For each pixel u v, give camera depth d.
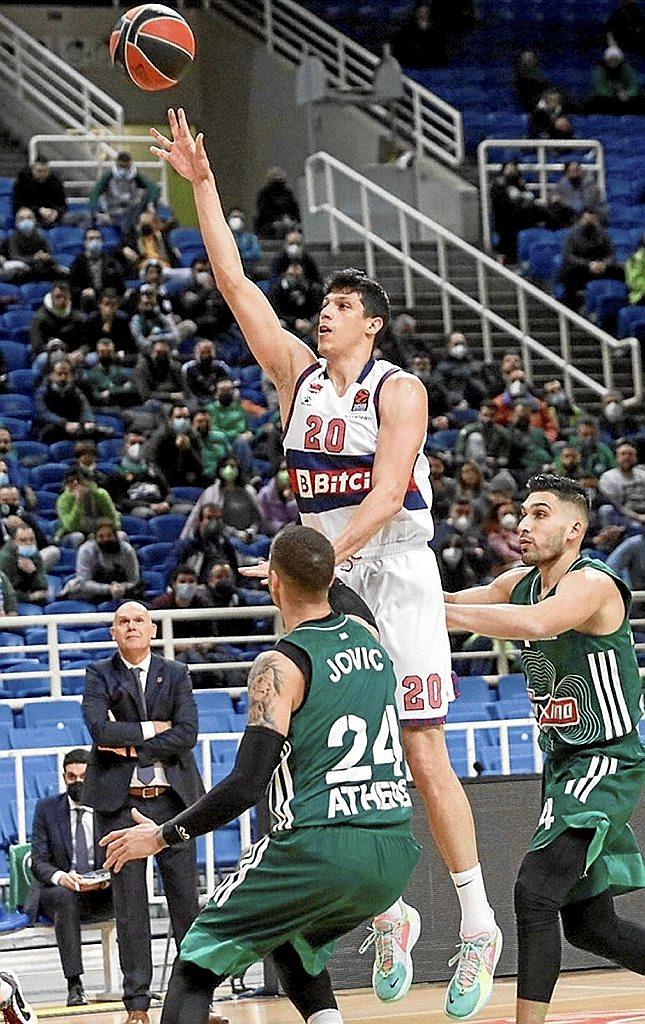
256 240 21.16
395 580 5.48
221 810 4.69
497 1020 7.18
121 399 17.81
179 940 8.32
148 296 18.44
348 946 8.74
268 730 4.70
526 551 5.92
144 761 8.41
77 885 8.88
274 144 26.05
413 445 5.36
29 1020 6.00
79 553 14.42
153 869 10.29
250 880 4.73
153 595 15.10
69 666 13.62
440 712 5.48
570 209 22.69
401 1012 7.68
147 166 23.19
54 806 9.23
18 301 19.44
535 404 18.47
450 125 24.89
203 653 13.53
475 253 20.83
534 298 22.09
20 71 24.48
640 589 14.81
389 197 21.27
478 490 16.11
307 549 4.93
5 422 17.66
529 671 5.93
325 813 4.73
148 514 16.17
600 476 17.55
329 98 23.78
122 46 6.16
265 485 16.72
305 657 4.80
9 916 9.71
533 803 8.99
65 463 17.08
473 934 5.51
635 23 26.95
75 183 23.11
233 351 19.52
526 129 25.77
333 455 5.48
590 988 8.23
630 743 5.79
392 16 27.14
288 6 26.47
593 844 5.61
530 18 27.75
